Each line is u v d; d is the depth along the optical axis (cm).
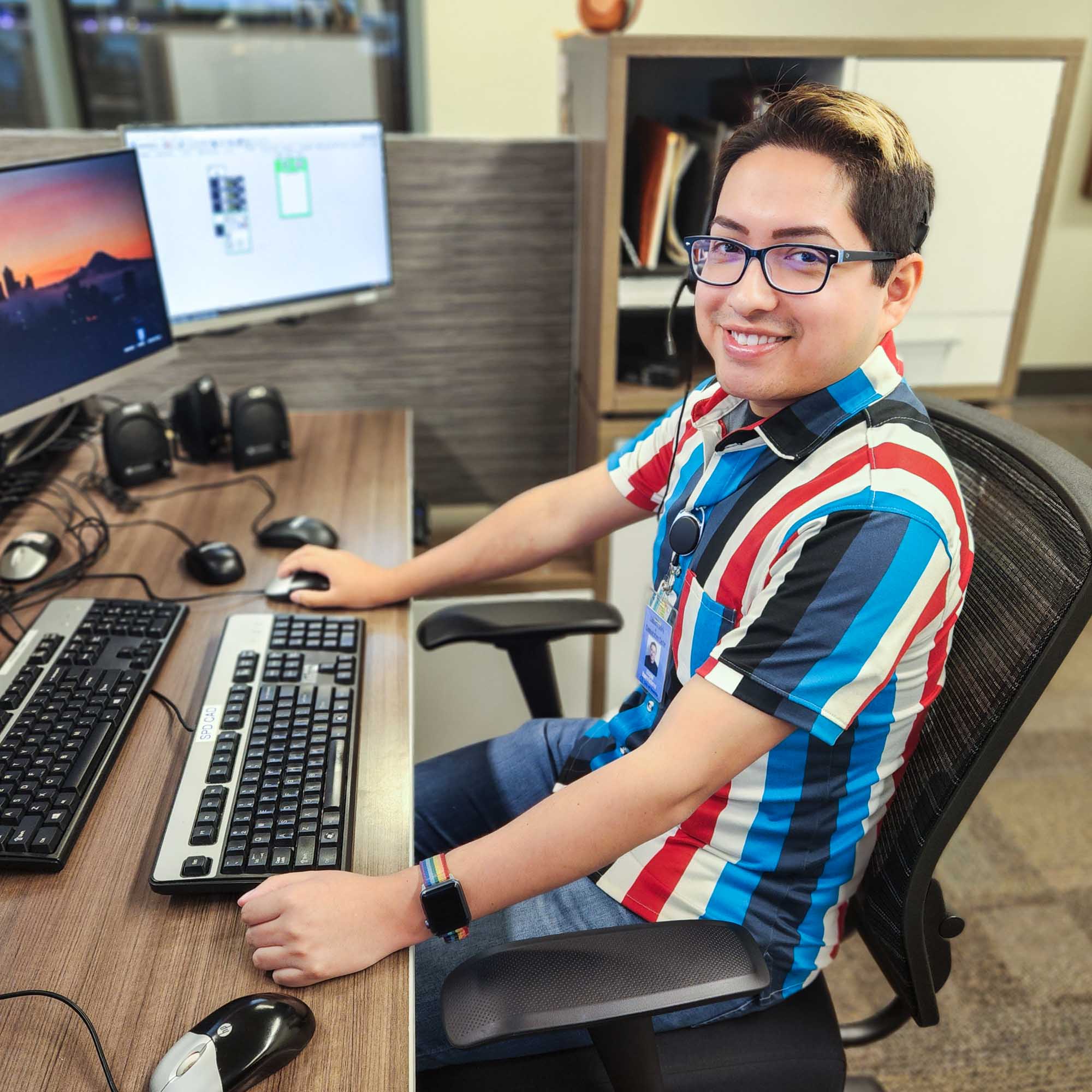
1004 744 72
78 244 123
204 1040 57
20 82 330
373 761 85
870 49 154
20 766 79
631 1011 61
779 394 77
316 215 156
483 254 180
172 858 72
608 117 151
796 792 78
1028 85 161
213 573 113
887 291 74
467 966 65
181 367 180
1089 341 376
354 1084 58
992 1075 132
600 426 170
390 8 331
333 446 158
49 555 117
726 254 76
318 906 66
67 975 65
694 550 84
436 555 112
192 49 334
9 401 116
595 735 97
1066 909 159
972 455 85
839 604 67
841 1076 78
